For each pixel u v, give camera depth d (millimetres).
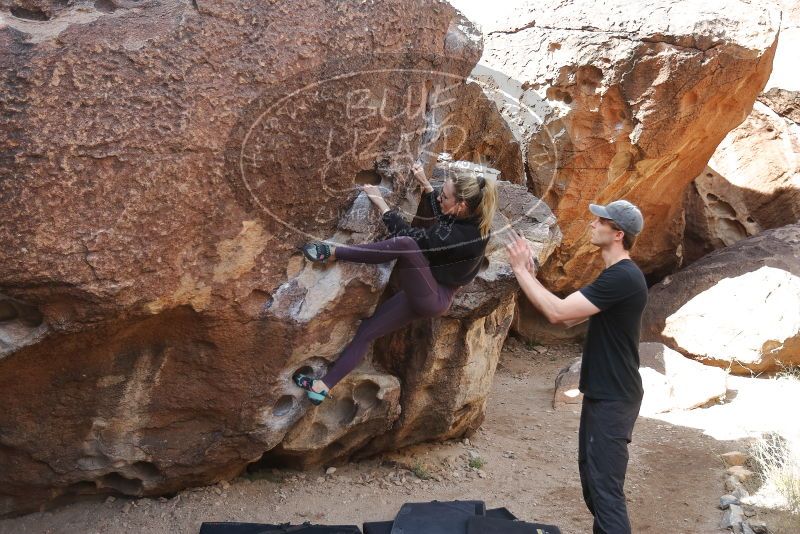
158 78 3102
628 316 3625
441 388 4930
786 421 6148
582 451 3781
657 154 7191
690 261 10156
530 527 3822
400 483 4770
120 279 3152
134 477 4066
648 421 6203
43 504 4012
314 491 4523
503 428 6012
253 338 3783
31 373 3420
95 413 3725
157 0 3230
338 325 4012
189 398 3881
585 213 7414
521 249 3617
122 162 3049
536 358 8242
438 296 3834
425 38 3805
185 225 3287
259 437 4102
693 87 6809
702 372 6840
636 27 6609
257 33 3297
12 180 2859
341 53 3480
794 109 9312
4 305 3215
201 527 3883
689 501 4758
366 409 4520
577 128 6996
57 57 2924
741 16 6926
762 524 4312
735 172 9812
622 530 3537
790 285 7590
